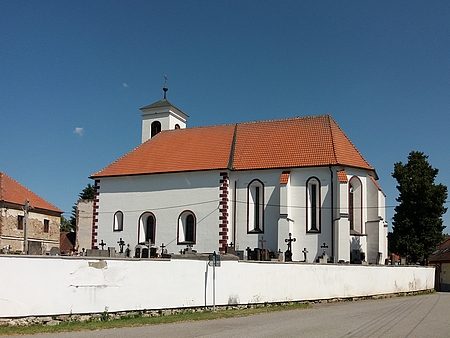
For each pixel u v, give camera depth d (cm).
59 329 2119
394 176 6706
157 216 5575
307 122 5625
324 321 2458
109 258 2519
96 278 2459
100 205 5869
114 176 5806
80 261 2412
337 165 5022
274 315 2783
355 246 5009
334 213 4984
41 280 2278
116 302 2520
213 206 5331
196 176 5469
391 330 2117
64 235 8606
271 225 5184
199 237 5334
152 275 2680
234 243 5281
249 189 5344
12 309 2184
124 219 5719
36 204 6788
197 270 2900
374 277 4344
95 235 5825
